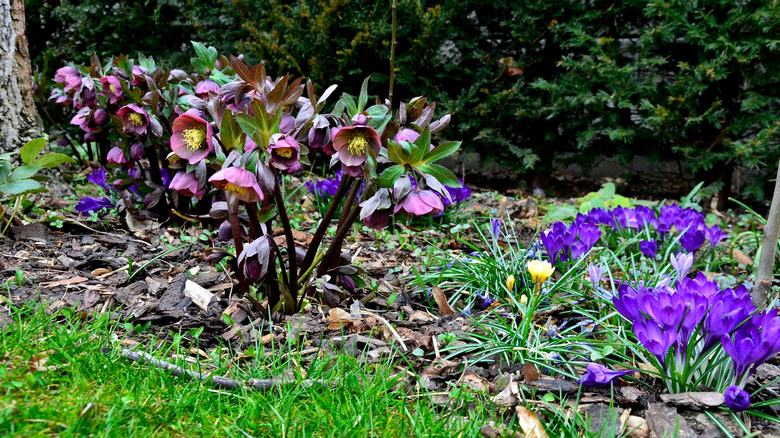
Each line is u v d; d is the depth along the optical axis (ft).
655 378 6.87
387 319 8.64
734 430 6.06
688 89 17.87
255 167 6.88
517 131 20.67
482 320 8.56
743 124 18.11
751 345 6.02
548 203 18.31
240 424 5.71
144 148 11.29
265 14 18.70
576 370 7.41
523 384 6.91
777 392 6.87
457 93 20.04
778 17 16.70
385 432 5.77
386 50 18.07
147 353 6.73
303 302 8.41
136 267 9.70
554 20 18.25
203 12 19.79
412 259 11.66
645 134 19.17
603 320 8.14
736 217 18.97
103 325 7.50
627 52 19.75
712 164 18.31
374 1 18.62
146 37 20.16
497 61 19.40
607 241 12.67
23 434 4.94
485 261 10.14
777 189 8.00
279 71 18.24
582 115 20.51
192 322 8.05
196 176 7.48
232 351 7.35
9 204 10.52
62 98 15.56
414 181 7.20
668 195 21.63
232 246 10.71
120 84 11.17
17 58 12.14
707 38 17.63
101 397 5.72
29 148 9.68
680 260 8.75
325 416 5.94
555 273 9.78
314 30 17.72
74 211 12.14
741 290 7.03
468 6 19.69
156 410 5.70
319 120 7.40
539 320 8.87
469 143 19.79
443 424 5.93
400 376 6.81
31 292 8.34
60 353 6.28
